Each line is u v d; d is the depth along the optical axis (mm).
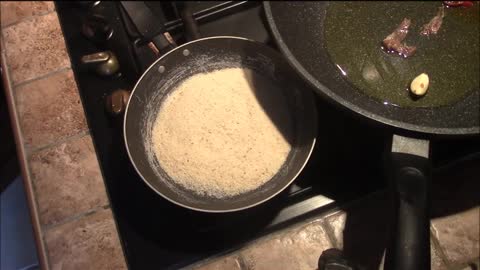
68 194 507
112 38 576
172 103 529
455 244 466
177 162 492
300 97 515
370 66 550
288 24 583
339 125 538
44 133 541
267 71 537
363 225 480
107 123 548
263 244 479
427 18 574
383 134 529
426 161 414
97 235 485
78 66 580
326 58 561
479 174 497
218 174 484
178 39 583
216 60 540
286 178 465
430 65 542
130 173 526
